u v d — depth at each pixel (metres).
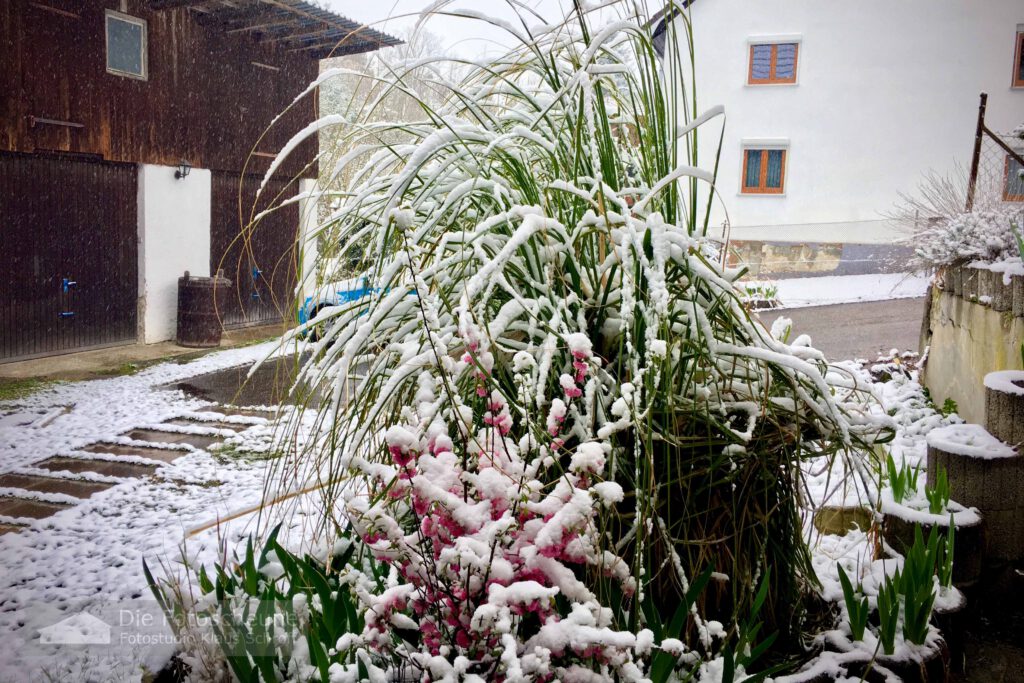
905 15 14.98
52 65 8.73
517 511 1.41
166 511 4.04
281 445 1.96
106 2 9.28
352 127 1.97
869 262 15.20
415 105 2.31
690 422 1.82
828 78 15.43
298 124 12.27
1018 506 2.73
